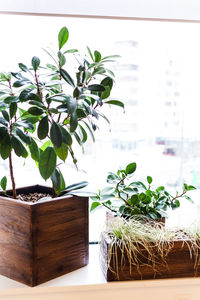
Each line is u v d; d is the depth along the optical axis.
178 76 1.47
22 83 0.94
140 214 1.19
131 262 1.05
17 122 0.95
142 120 1.49
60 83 1.01
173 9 1.25
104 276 1.08
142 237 1.06
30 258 0.97
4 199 1.00
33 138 1.16
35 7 1.18
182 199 1.46
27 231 0.95
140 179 1.35
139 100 1.47
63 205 1.03
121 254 1.04
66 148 0.98
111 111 1.46
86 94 1.01
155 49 1.44
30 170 1.45
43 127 0.93
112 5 1.22
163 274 1.08
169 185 1.53
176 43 1.44
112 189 1.31
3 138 0.91
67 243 1.07
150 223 1.18
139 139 1.50
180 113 1.50
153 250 1.06
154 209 1.19
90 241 1.41
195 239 1.09
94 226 1.42
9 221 0.99
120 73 1.43
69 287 1.02
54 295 1.05
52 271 1.04
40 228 0.97
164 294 1.11
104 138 1.47
